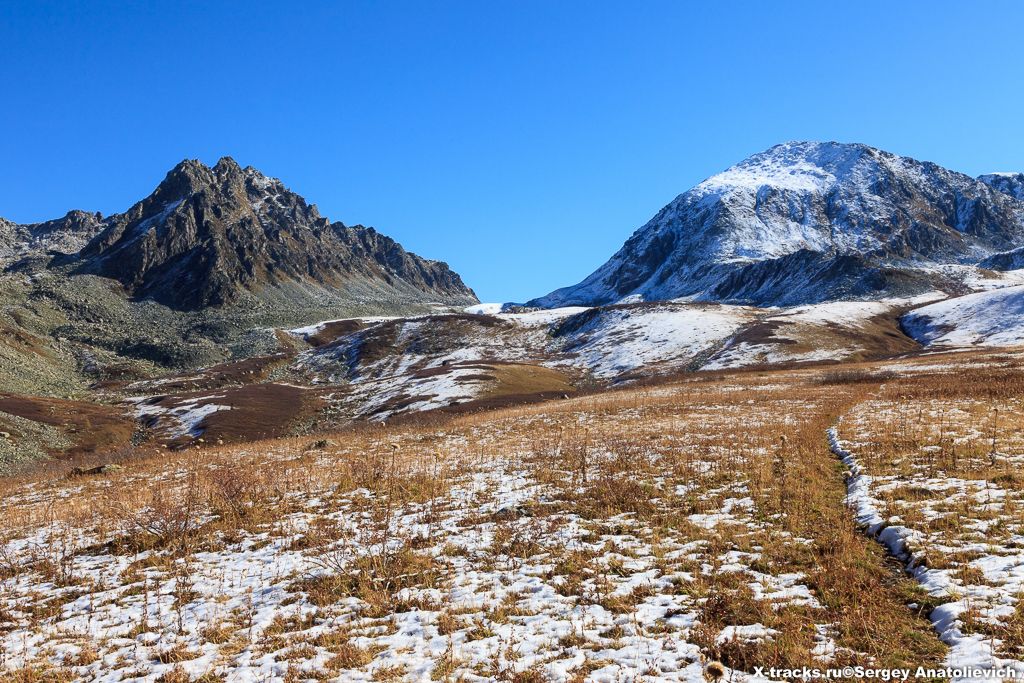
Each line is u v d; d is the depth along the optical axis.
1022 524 11.93
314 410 89.75
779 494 16.86
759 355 100.56
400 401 85.31
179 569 14.18
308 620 10.60
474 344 154.50
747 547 12.62
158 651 9.73
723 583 10.73
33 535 18.67
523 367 109.31
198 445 55.97
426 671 8.34
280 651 9.38
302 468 27.30
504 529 15.31
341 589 11.95
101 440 74.88
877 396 42.41
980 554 10.62
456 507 18.31
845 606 9.40
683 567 11.74
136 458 38.28
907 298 171.00
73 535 18.06
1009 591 8.99
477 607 10.51
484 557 13.32
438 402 80.69
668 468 22.02
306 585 12.38
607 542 13.76
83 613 11.89
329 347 164.75
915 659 7.80
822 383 58.50
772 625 9.05
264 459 31.70
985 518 12.66
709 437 28.95
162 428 81.19
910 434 24.06
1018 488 14.72
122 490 25.11
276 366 150.25
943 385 44.25
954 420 27.22
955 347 94.62
